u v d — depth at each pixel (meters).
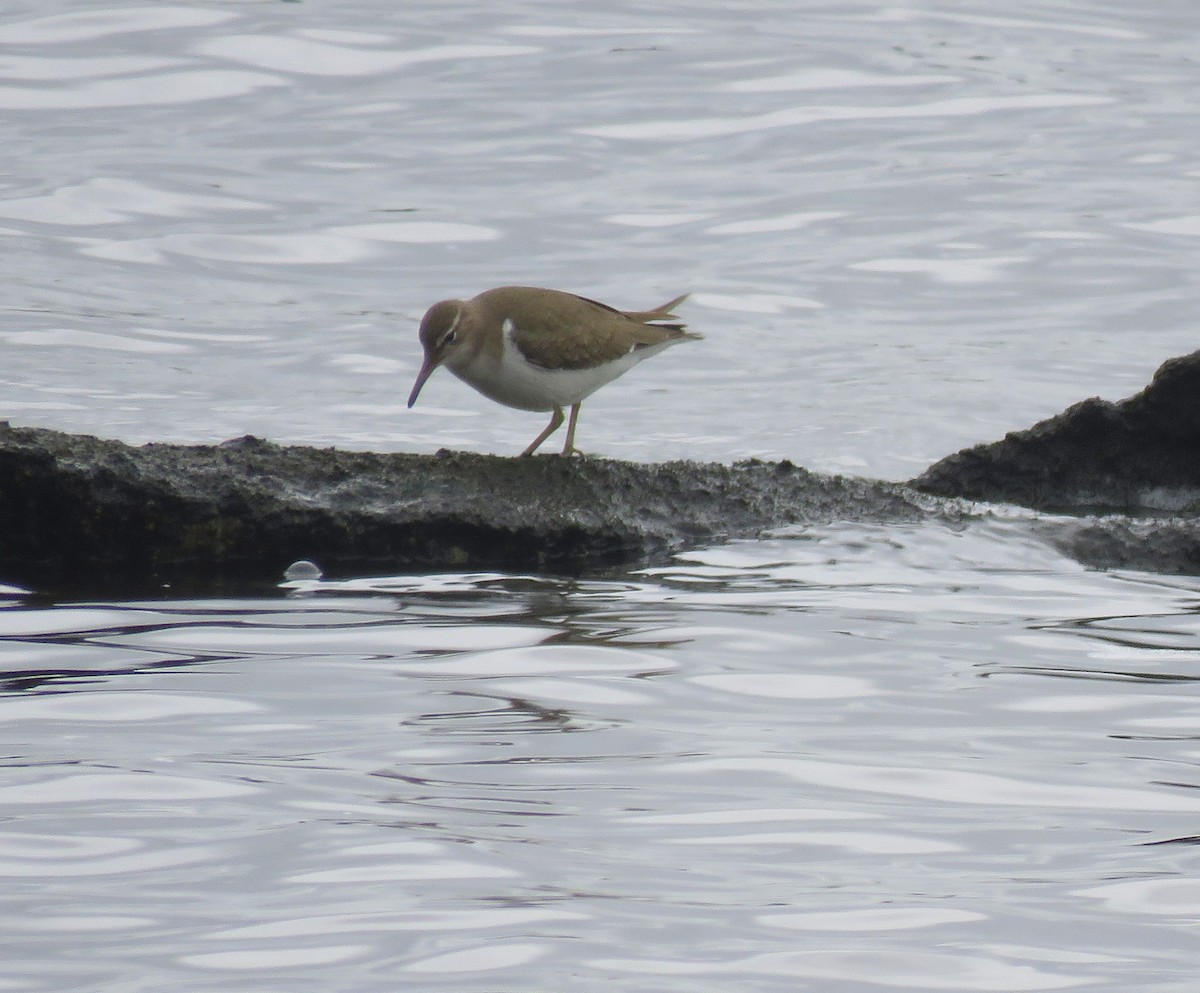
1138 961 6.36
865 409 18.44
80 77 31.33
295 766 8.20
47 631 10.42
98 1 35.03
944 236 25.67
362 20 35.84
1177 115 32.00
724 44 35.97
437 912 6.67
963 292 23.58
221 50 33.06
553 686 9.49
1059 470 14.17
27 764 8.15
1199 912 6.75
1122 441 14.08
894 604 11.27
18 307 21.59
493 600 11.27
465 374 13.30
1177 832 7.53
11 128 29.03
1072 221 26.19
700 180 28.28
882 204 27.14
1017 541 12.67
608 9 38.62
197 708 9.02
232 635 10.38
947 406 18.55
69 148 28.20
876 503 13.30
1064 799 7.92
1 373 18.92
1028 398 18.86
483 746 8.52
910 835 7.52
